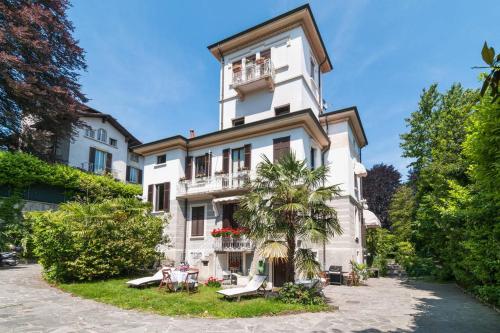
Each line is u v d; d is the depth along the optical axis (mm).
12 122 25172
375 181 45531
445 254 17859
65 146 33312
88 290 12195
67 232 14086
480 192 10359
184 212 21938
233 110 23609
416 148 21797
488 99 6469
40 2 26672
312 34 23094
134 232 16531
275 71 22219
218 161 21375
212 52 25250
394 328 8312
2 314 8961
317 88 24828
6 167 22406
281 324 8484
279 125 18703
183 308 9852
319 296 11297
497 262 10086
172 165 22859
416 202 22062
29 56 25234
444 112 19750
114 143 39438
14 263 19359
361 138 26562
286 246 11320
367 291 15125
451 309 10789
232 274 16016
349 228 19625
